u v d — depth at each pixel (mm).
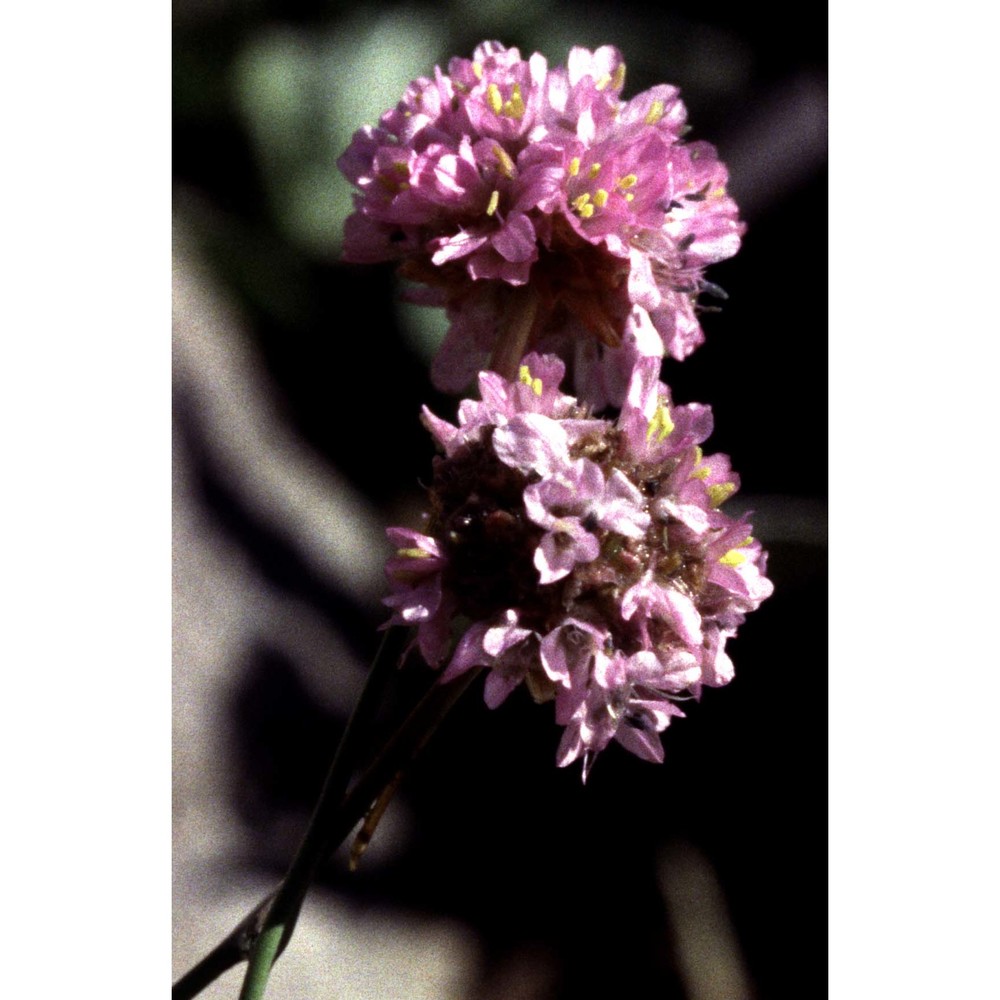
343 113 343
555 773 302
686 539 210
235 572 300
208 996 258
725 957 285
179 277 332
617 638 208
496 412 210
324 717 291
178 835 268
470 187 217
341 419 348
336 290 354
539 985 275
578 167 216
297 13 347
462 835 292
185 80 341
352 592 320
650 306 217
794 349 346
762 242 349
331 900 273
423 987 270
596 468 206
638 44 355
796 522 321
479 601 208
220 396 325
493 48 225
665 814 301
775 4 358
